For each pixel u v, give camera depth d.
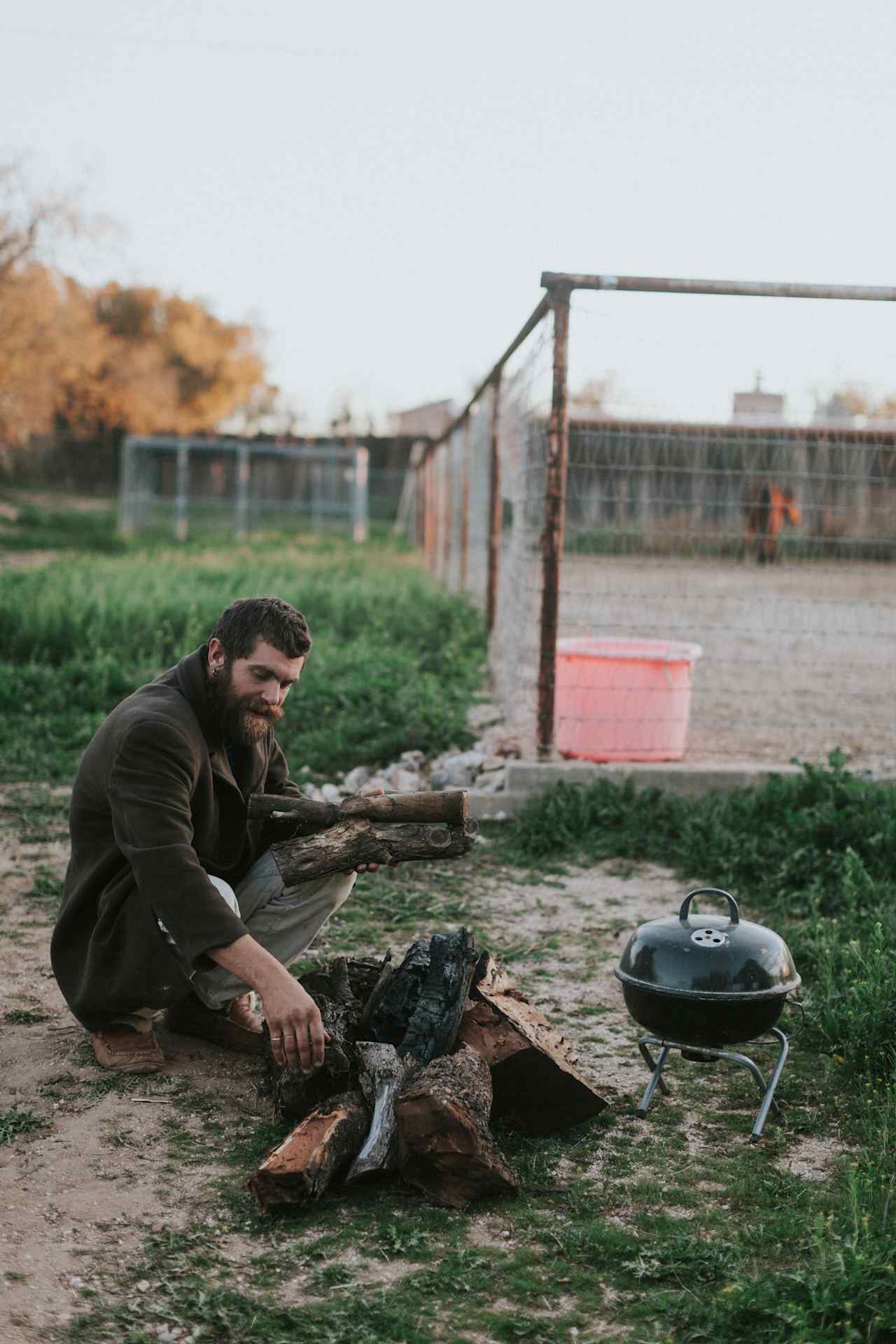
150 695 3.65
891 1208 3.10
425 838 3.78
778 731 9.45
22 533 32.22
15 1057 3.96
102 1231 2.99
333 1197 3.18
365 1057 3.39
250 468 45.84
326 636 12.99
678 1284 2.82
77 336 44.69
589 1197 3.20
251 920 3.90
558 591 7.12
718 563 9.28
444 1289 2.78
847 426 8.32
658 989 3.49
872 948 4.74
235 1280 2.81
